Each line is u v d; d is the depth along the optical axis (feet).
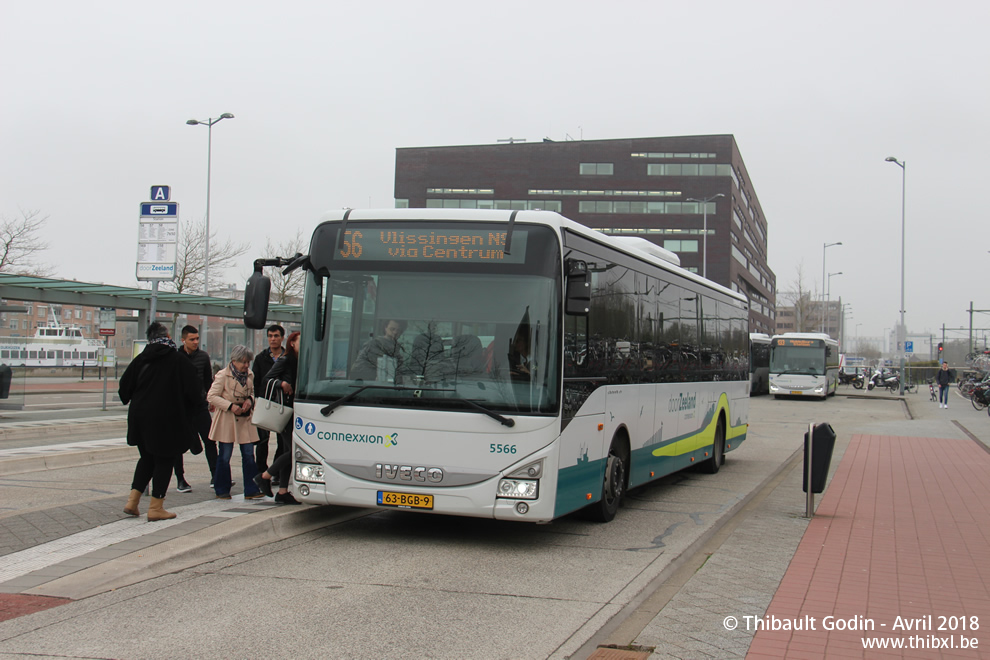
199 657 15.57
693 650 16.67
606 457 29.12
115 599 19.12
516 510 23.82
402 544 25.98
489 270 24.99
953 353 310.86
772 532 29.35
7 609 18.07
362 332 25.40
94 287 67.21
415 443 24.40
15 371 70.23
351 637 16.92
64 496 31.32
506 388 24.23
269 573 21.86
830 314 474.49
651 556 25.23
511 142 288.30
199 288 140.77
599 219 268.62
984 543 27.89
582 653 16.49
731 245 270.46
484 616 18.65
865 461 53.83
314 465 25.40
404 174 274.16
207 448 31.27
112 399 84.84
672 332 37.55
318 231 26.48
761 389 161.48
